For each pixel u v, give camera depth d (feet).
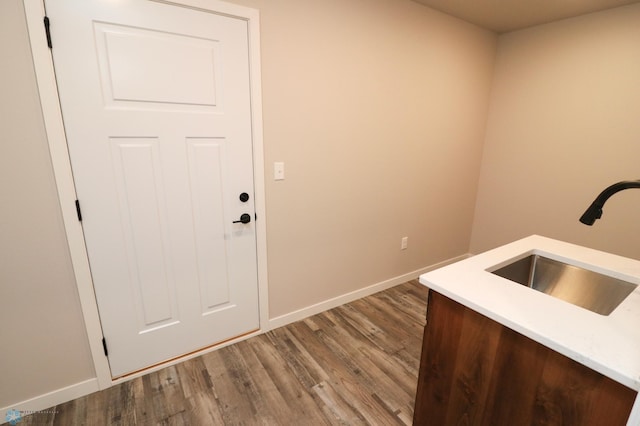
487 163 11.07
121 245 5.37
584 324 2.99
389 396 5.63
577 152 8.95
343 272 8.57
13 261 4.58
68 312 5.13
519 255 4.83
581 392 2.73
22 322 4.80
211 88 5.63
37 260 4.75
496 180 10.91
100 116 4.82
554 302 3.37
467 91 9.87
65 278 5.01
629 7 7.64
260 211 6.66
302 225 7.43
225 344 6.89
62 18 4.33
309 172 7.21
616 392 2.51
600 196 3.22
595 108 8.48
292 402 5.46
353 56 7.20
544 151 9.61
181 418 5.11
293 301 7.79
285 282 7.52
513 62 9.95
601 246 8.83
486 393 3.51
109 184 5.08
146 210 5.47
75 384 5.41
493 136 10.77
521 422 3.23
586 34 8.39
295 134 6.79
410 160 9.12
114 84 4.83
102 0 4.52
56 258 4.89
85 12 4.45
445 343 3.85
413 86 8.51
